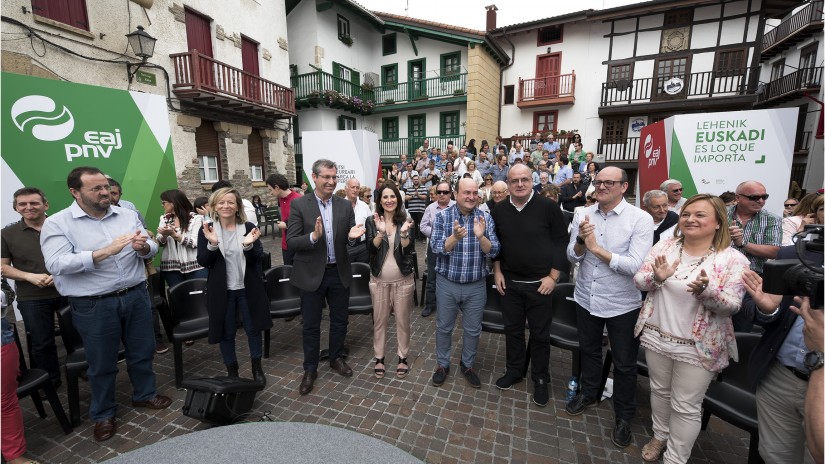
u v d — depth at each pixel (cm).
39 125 333
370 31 1744
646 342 208
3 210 317
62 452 232
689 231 188
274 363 341
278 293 389
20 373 241
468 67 1460
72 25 684
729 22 1280
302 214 292
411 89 1688
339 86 1556
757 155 389
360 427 250
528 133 1619
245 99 980
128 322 258
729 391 216
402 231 299
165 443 139
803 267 117
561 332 303
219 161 1039
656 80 1380
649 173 478
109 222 246
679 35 1345
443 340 299
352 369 327
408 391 293
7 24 590
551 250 269
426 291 471
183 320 325
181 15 887
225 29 1010
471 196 267
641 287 206
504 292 289
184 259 371
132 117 395
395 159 1769
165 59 855
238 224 296
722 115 398
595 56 1468
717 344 184
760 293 161
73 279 230
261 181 1191
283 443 140
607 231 240
